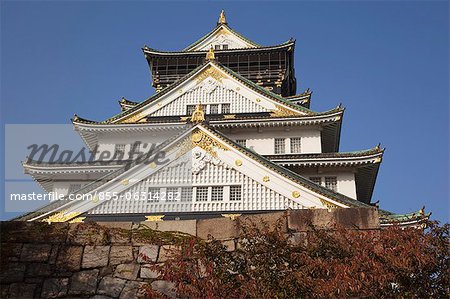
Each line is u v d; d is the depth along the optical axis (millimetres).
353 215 12656
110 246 12766
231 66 47750
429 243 10344
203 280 10406
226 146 25688
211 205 24391
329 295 9664
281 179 24609
